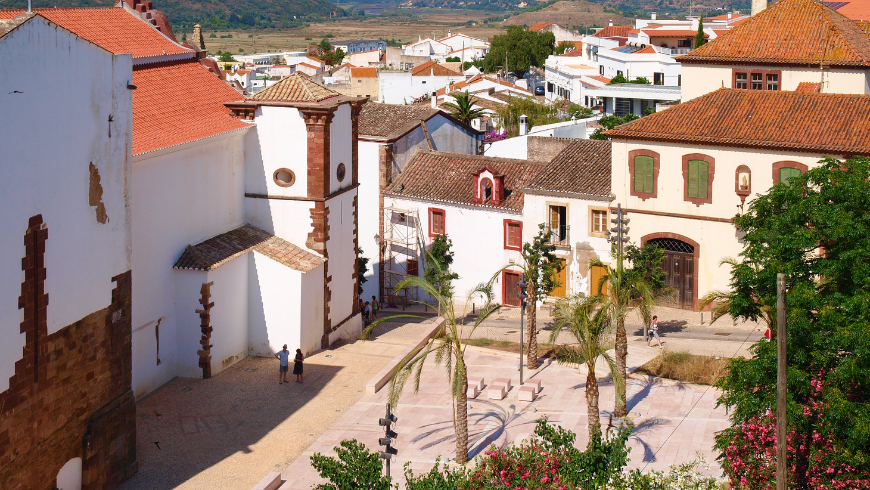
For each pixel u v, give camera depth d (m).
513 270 61.41
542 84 173.75
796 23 62.72
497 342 50.81
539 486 26.97
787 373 29.11
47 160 29.31
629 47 131.62
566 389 42.72
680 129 54.41
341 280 51.50
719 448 31.16
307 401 41.41
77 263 30.97
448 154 66.62
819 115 51.72
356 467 28.14
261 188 49.03
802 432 28.69
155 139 41.97
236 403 41.03
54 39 29.38
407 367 33.66
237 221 48.84
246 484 33.66
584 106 122.12
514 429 38.03
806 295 29.69
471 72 163.12
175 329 43.72
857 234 30.59
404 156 67.62
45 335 29.52
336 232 50.47
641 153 55.53
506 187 62.22
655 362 45.16
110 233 32.69
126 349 33.97
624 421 36.62
